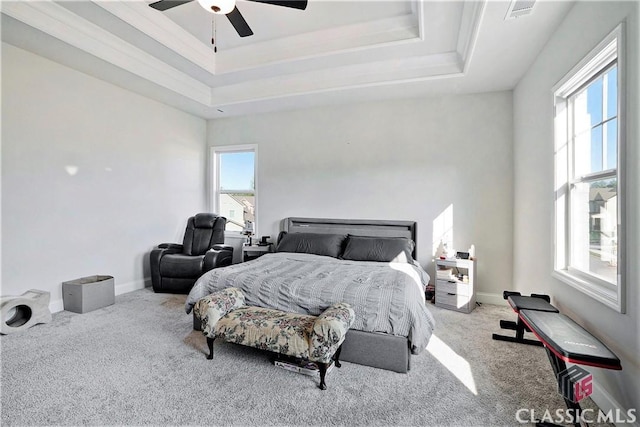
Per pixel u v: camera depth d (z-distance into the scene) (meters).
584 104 2.24
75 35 2.78
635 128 1.49
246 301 2.55
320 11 2.88
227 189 5.23
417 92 3.78
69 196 3.31
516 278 3.48
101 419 1.61
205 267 3.79
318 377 2.02
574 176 2.34
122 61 3.21
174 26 3.17
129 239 3.99
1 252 2.79
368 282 2.47
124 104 3.87
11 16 2.34
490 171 3.70
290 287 2.45
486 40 2.56
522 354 2.37
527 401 1.79
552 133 2.47
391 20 3.02
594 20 1.85
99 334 2.66
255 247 4.46
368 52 3.26
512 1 2.08
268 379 2.00
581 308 2.04
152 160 4.29
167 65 3.68
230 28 3.22
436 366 2.18
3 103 2.78
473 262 3.41
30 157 2.97
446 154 3.87
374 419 1.63
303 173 4.57
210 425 1.58
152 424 1.58
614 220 1.88
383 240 3.61
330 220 4.37
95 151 3.55
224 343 2.50
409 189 4.03
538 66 2.79
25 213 2.95
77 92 3.34
